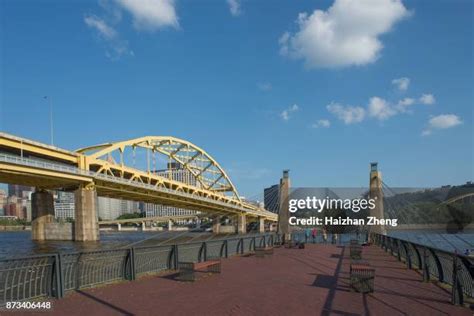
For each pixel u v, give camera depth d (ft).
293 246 93.91
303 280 41.47
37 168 231.50
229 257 67.41
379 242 95.61
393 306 29.19
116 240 295.48
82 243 253.85
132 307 28.81
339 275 45.39
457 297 29.60
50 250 202.80
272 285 38.24
